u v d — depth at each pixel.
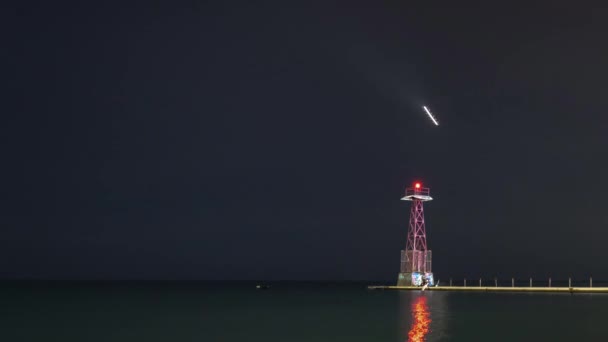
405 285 150.38
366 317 83.00
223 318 84.75
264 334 64.75
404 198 145.88
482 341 57.75
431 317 81.44
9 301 133.88
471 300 114.94
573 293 138.62
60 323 79.19
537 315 83.00
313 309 100.94
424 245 147.75
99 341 61.28
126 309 105.25
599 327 68.25
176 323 77.88
